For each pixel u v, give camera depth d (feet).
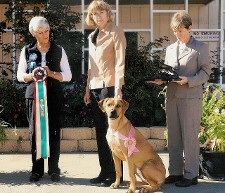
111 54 15.75
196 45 16.25
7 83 25.13
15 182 16.87
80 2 30.45
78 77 27.84
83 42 28.02
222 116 17.69
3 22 27.48
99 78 15.90
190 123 16.24
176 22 16.07
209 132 17.75
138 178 17.63
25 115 24.20
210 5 31.76
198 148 16.46
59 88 16.97
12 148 22.50
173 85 16.49
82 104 24.48
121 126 15.28
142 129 23.04
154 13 31.71
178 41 16.67
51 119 16.92
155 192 15.53
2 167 19.26
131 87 24.35
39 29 16.14
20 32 26.55
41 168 17.25
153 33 31.71
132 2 31.50
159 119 24.21
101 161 16.49
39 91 16.43
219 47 31.60
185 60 16.22
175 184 16.43
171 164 16.97
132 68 24.99
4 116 24.18
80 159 20.85
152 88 24.68
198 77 15.90
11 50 29.91
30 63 16.71
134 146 15.25
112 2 31.12
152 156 15.79
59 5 27.40
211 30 31.60
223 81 28.89
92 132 22.86
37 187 16.21
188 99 16.17
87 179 17.30
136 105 24.35
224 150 17.29
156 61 25.17
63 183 16.72
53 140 17.03
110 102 15.14
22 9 26.71
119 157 15.71
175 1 31.58
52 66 16.71
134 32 31.60
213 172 17.10
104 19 15.66
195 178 16.40
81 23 30.42
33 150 16.97
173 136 16.87
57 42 27.04
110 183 16.33
